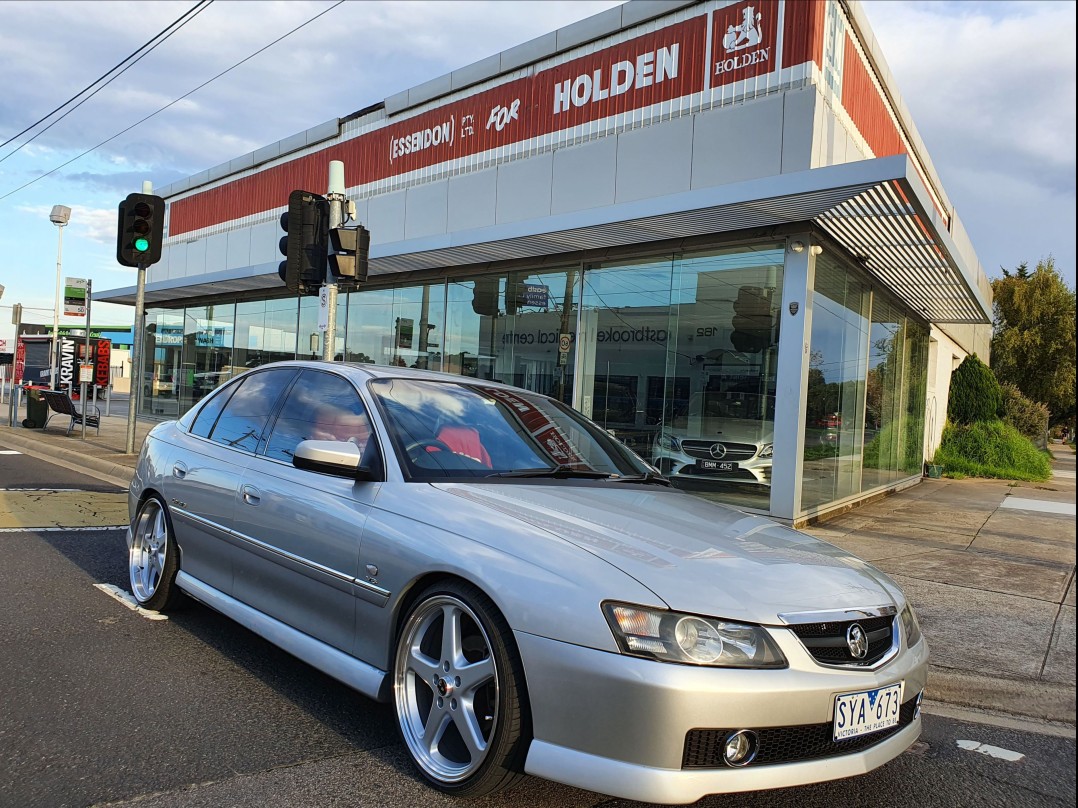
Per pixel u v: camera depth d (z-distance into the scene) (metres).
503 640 2.60
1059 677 4.31
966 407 22.02
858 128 9.99
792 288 8.63
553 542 2.72
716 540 3.02
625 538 2.84
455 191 12.82
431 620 2.97
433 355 13.28
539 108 11.53
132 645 4.21
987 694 4.21
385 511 3.14
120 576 5.68
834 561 3.14
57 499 8.98
